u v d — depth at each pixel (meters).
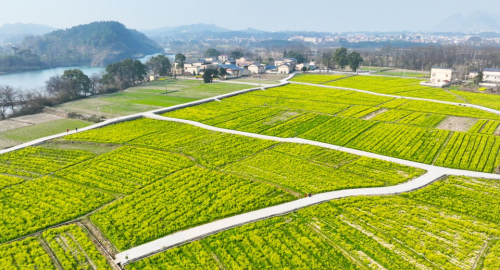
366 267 34.06
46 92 114.75
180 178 52.31
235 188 49.38
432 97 114.12
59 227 40.12
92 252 35.69
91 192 48.09
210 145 66.94
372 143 68.62
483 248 36.88
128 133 72.81
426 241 37.78
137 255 35.47
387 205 45.00
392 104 103.69
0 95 92.12
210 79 145.88
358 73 178.88
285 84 141.38
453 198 46.94
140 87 134.50
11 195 47.09
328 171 55.38
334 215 42.78
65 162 58.25
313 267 33.94
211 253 36.00
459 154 62.16
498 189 49.50
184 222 41.16
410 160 60.06
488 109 96.44
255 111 94.00
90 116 85.81
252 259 35.09
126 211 43.31
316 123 82.88
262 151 64.44
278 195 47.66
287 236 38.81
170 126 78.44
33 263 34.53
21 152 61.66
